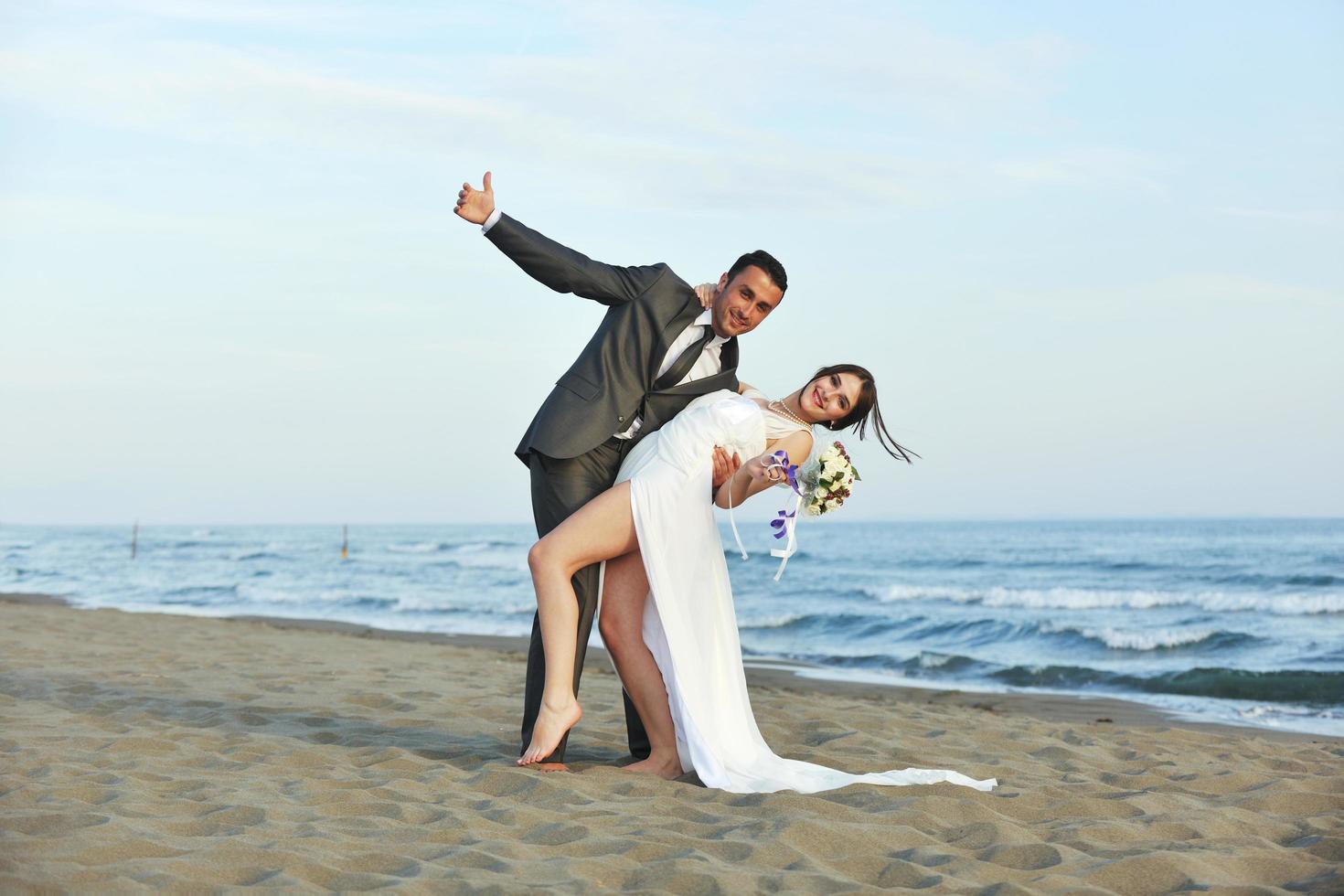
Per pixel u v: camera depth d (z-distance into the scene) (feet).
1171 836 11.69
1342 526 271.69
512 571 125.70
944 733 20.49
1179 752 19.60
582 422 14.52
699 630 14.39
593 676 31.45
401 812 11.84
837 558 143.74
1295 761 18.22
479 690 24.77
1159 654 48.19
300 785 13.00
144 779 13.37
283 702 21.36
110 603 75.97
